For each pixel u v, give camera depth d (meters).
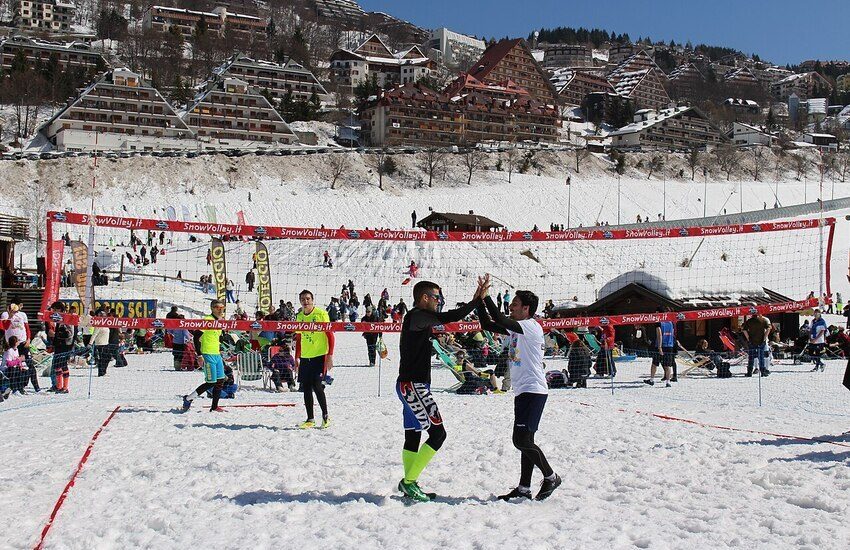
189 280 41.31
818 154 136.50
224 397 14.56
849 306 12.74
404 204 82.00
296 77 142.75
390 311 37.91
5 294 25.88
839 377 18.34
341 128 126.88
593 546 5.13
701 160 124.25
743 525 5.63
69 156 84.56
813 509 6.05
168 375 18.59
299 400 14.22
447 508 6.18
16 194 77.12
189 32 193.50
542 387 6.65
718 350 25.64
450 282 48.06
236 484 6.97
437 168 102.19
